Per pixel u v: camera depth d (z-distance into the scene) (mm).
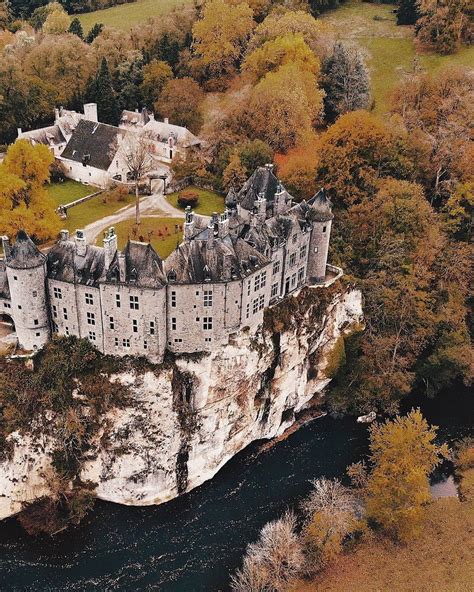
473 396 120062
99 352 95312
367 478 96000
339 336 117750
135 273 89062
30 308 91688
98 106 168875
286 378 108250
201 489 99250
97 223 124812
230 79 173250
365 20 199500
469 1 174875
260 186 114312
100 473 95250
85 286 90688
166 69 175250
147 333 92438
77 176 148625
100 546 88750
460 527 91375
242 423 103250
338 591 82125
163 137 154625
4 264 93500
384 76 174000
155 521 93125
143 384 93500
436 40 179500
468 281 127812
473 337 127750
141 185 139500
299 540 87250
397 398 115938
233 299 94375
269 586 82500
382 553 87312
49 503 92062
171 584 83812
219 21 170125
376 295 119750
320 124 161250
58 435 93000
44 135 154250
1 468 90750
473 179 134375
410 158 139875
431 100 154000
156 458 95625
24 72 173500
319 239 110500
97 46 186625
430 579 83625
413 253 123250
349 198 129625
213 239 92875
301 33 167000
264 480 100125
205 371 96562
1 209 114562
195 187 144375
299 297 109875
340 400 115312
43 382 93125
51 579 83812
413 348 118188
